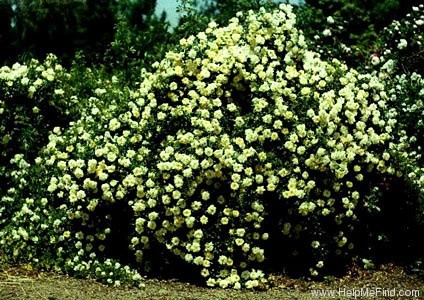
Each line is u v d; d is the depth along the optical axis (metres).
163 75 6.92
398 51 9.63
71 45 17.69
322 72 6.96
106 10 17.92
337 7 14.12
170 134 6.85
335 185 6.75
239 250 6.59
